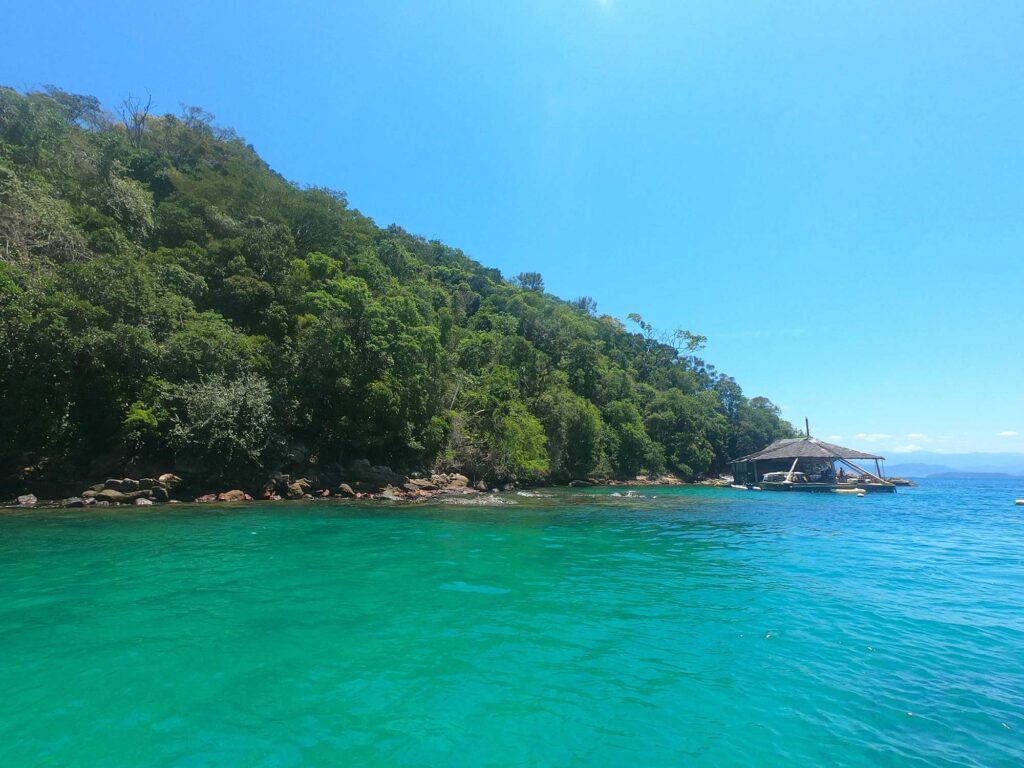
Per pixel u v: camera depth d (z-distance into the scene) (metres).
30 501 22.56
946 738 5.09
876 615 9.05
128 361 25.67
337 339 32.16
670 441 73.31
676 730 5.14
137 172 43.47
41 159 33.19
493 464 42.66
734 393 91.12
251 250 36.19
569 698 5.77
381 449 35.84
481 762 4.51
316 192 48.81
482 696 5.77
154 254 31.88
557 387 58.34
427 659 6.77
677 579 11.66
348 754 4.58
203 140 61.97
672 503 33.97
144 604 8.88
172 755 4.51
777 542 17.48
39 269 24.91
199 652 6.84
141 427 25.11
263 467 29.03
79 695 5.59
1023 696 6.01
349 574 11.40
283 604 9.05
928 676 6.54
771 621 8.63
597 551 15.10
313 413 32.69
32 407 23.11
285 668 6.39
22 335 22.67
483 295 90.38
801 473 58.41
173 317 28.23
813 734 5.12
